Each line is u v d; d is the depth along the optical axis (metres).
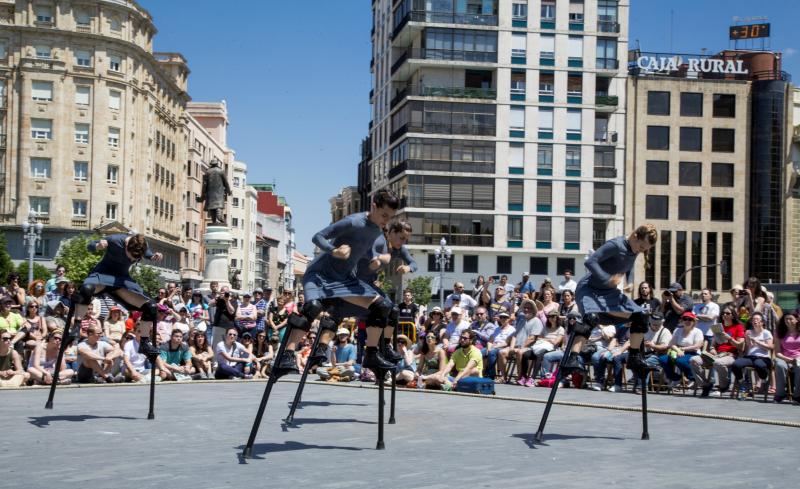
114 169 67.88
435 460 7.36
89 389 14.88
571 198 61.78
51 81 65.38
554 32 61.41
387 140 68.31
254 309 21.28
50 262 65.19
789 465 7.49
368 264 9.18
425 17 60.66
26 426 9.38
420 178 60.53
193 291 24.77
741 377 15.38
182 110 85.75
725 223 63.41
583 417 11.19
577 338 8.73
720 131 63.47
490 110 61.12
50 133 65.50
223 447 7.96
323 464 7.07
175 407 11.62
